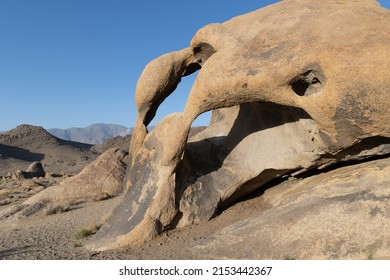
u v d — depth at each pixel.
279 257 7.01
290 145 9.48
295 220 7.44
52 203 18.06
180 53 10.77
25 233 12.91
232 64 8.34
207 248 7.79
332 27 7.72
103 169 20.78
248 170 9.98
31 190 27.69
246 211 10.02
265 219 7.93
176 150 9.23
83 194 19.34
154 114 11.52
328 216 7.21
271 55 8.02
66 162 82.31
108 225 9.75
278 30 8.36
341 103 7.27
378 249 6.49
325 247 6.82
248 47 8.47
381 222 6.75
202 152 10.66
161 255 8.01
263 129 10.14
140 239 8.95
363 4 8.34
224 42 9.03
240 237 7.70
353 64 7.04
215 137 11.16
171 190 9.32
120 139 105.75
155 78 10.56
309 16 8.31
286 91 7.98
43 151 94.12
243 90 8.22
